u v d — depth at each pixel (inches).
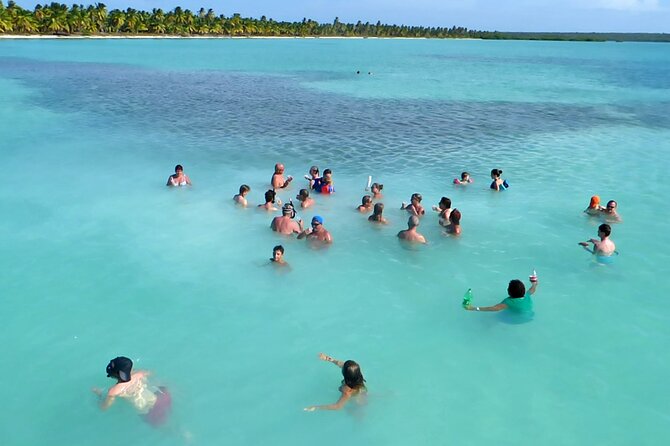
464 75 2443.4
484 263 477.7
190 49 4151.1
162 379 318.0
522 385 319.0
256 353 346.3
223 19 7298.2
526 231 549.6
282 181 673.6
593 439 277.6
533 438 278.7
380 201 633.6
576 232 548.1
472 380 323.3
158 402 295.0
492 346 356.8
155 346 350.6
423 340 362.3
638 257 491.2
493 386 318.0
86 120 1099.3
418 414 295.1
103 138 939.3
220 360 338.3
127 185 682.2
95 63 2544.3
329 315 392.2
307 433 281.3
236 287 430.6
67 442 271.7
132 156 823.7
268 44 5940.0
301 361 339.6
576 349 354.0
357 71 2527.1
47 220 559.5
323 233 510.0
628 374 329.7
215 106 1336.1
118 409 292.5
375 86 1895.9
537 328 376.5
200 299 411.2
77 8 5438.0
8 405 295.9
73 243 505.4
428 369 332.8
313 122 1147.3
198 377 322.0
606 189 690.8
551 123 1182.9
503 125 1149.7
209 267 463.5
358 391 306.5
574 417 293.1
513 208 616.7
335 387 316.5
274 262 470.3
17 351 342.3
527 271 462.6
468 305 399.2
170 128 1043.3
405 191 674.8
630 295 422.9
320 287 432.8
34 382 314.3
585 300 414.6
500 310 396.8
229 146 903.7
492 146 938.1
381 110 1334.9
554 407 301.0
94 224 552.1
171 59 2979.8
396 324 381.7
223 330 370.9
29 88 1561.3
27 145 872.3
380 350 351.3
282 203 619.8
